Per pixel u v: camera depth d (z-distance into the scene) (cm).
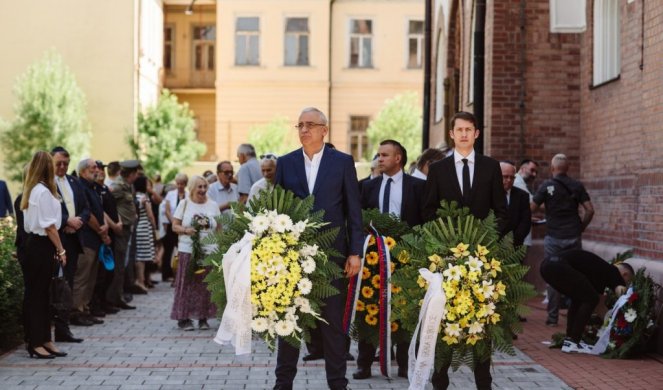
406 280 709
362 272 825
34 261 976
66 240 1105
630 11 1241
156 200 2036
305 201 715
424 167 1085
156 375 902
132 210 1477
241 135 4116
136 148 3553
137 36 3738
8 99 3700
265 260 681
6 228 1138
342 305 749
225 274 691
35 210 967
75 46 3703
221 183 1563
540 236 1584
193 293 1226
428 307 680
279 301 683
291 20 4212
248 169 1429
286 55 4209
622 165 1296
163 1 4356
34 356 1000
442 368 727
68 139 3391
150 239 1770
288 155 768
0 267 1030
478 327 682
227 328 686
